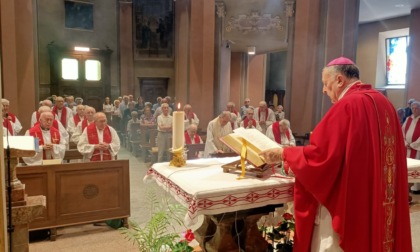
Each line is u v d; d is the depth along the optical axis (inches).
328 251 76.1
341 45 344.5
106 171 168.4
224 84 417.7
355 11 345.4
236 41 409.7
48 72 625.0
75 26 637.3
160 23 652.1
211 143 237.0
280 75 792.3
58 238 160.7
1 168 54.5
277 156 80.0
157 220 92.4
